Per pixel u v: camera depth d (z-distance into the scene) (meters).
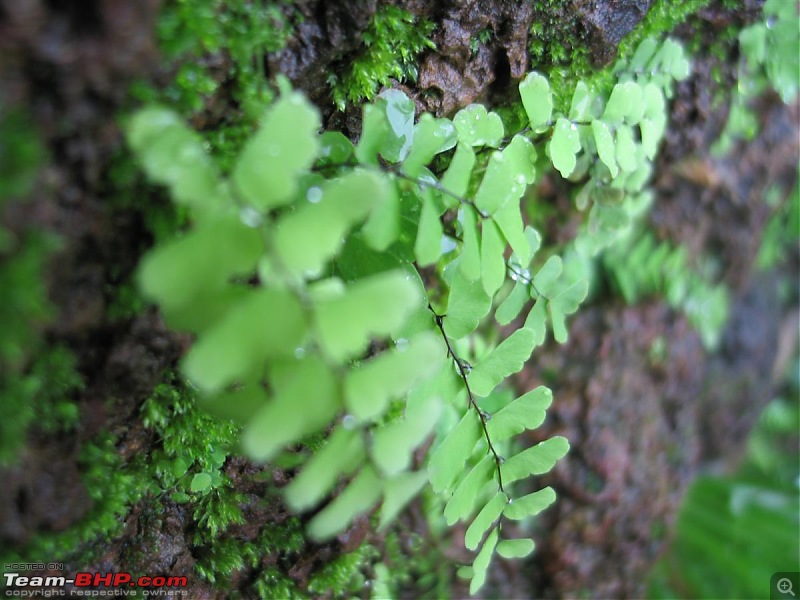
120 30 0.11
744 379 0.35
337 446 0.12
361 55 0.16
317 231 0.12
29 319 0.12
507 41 0.17
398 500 0.13
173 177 0.11
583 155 0.19
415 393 0.15
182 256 0.11
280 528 0.17
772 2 0.21
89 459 0.14
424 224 0.14
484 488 0.16
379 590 0.21
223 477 0.16
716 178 0.26
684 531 0.31
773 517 0.33
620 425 0.26
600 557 0.26
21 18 0.11
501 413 0.16
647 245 0.26
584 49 0.18
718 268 0.29
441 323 0.15
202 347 0.11
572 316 0.25
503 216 0.15
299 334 0.11
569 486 0.25
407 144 0.15
